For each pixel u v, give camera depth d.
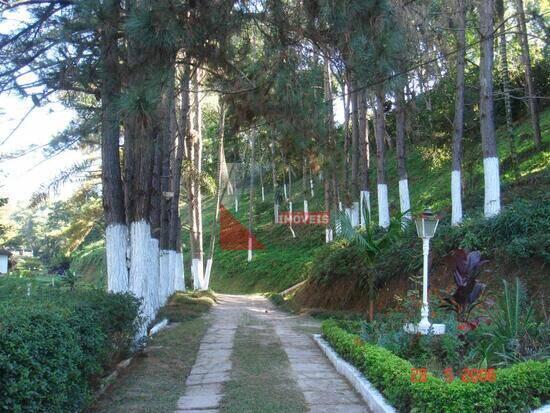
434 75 21.45
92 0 7.97
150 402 6.83
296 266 34.00
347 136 23.84
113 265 10.30
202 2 8.07
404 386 5.68
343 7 7.66
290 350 10.66
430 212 8.37
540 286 11.01
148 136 10.20
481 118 14.73
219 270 43.69
